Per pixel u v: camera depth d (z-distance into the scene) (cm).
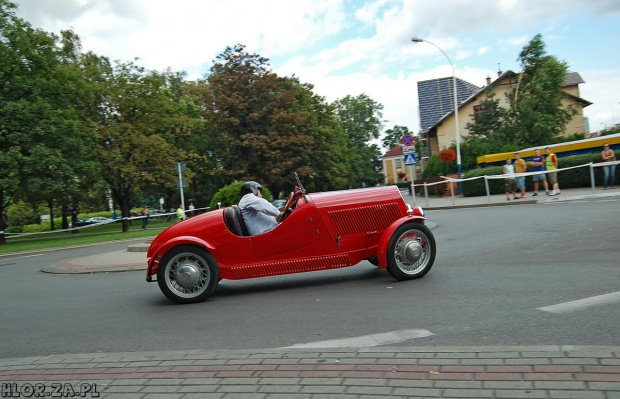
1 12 2909
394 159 11331
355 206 692
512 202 1908
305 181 5072
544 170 2058
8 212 6844
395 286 655
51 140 2925
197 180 5384
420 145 5897
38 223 7488
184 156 4150
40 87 2930
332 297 622
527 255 800
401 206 707
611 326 426
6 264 1567
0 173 2731
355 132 9081
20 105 2745
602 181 2131
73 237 2977
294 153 4816
